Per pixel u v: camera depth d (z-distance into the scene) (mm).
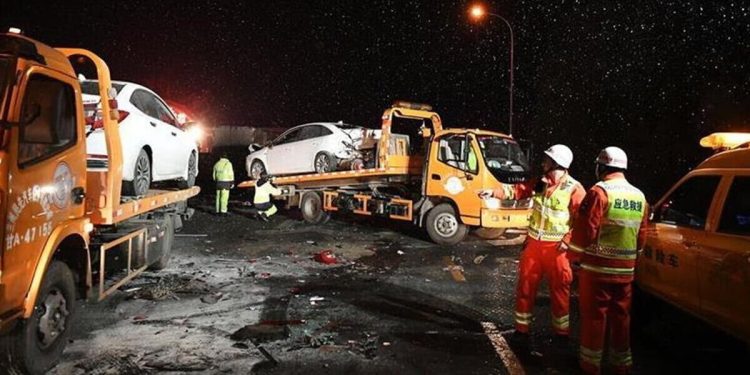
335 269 9469
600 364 5117
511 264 10164
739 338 4730
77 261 5574
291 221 15219
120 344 5723
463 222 11789
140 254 7500
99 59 6266
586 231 4949
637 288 6488
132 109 8211
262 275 8883
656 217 6203
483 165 11586
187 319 6578
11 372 4648
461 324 6613
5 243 4113
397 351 5703
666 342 6242
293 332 6215
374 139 14695
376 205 13430
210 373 5078
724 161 5445
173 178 10055
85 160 5531
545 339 6168
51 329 5012
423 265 9969
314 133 16391
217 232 13125
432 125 13969
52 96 4895
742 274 4641
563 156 5738
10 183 4172
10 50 4406
